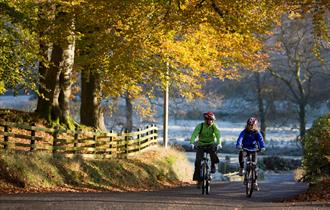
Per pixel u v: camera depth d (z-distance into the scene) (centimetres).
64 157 5134
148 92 7294
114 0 4519
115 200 3098
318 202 3206
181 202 3125
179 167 7350
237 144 3891
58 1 4525
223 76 6781
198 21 4697
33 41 4234
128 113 11606
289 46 14038
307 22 13388
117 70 5553
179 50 5691
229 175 9062
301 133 14538
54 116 6034
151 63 5747
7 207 2580
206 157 4147
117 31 5128
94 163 5491
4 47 4044
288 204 3128
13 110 5975
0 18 4031
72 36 4894
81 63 5466
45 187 4478
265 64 6925
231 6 4641
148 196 3612
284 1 4569
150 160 6738
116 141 6244
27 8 4109
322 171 4112
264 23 5050
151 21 4747
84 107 6888
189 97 7069
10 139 5228
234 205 3056
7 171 4291
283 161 12388
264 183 7069
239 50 6106
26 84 4309
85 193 3909
